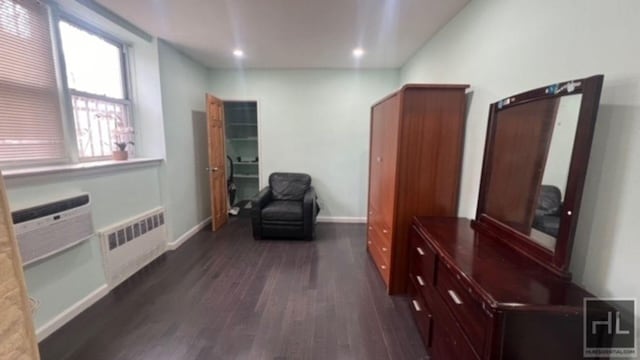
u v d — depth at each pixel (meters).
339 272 2.90
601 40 1.15
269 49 3.43
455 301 1.34
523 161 1.47
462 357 1.27
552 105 1.27
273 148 4.57
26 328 0.51
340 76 4.36
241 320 2.12
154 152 3.26
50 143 2.18
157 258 3.17
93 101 2.65
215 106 4.09
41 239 1.82
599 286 1.16
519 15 1.64
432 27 2.72
